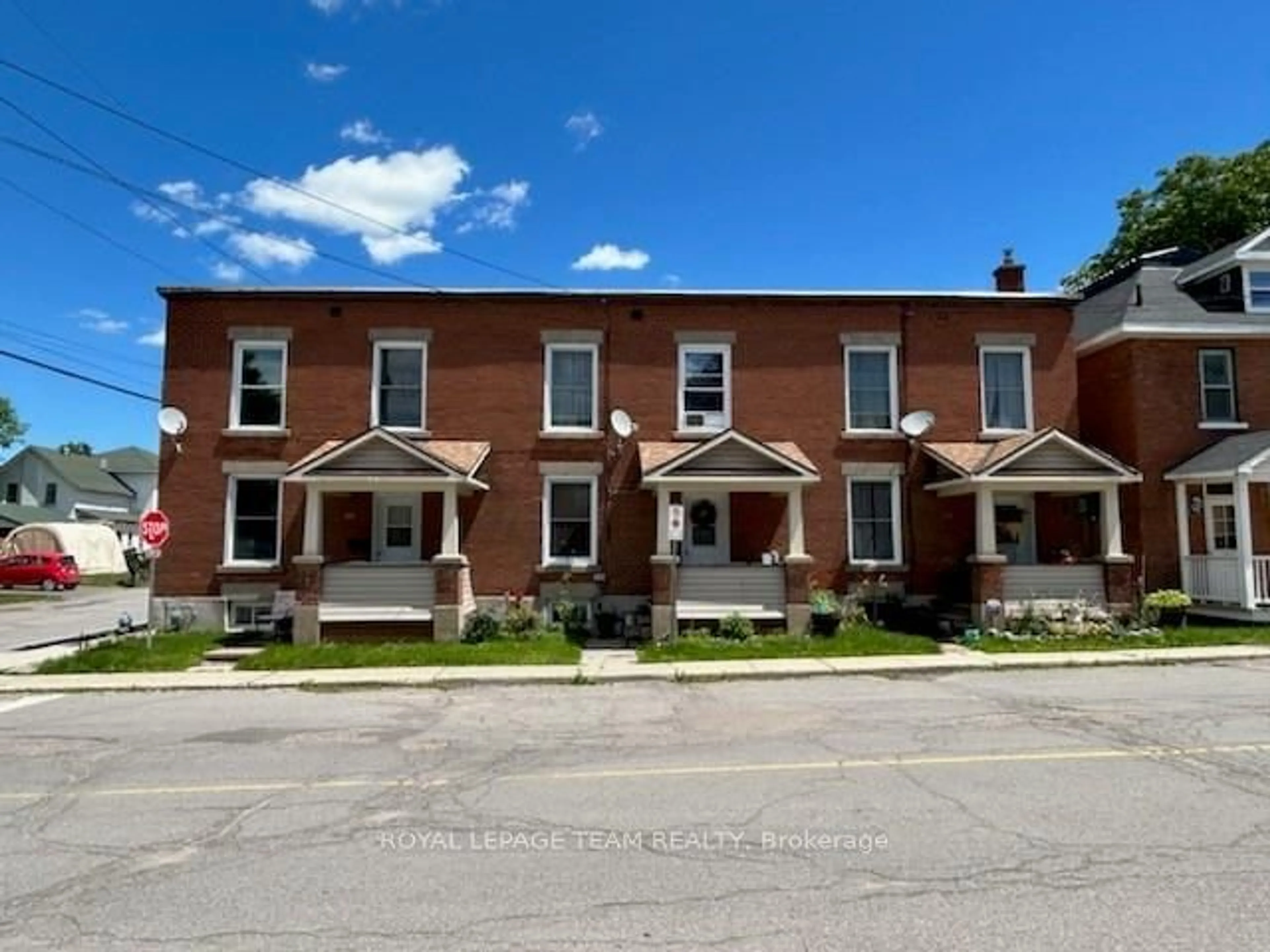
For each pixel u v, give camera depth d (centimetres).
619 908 468
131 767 821
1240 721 948
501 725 1012
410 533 1917
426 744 907
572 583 1905
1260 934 422
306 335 1958
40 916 470
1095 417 2184
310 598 1717
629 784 727
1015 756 801
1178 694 1150
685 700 1187
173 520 1903
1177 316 2034
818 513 1950
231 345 1953
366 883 511
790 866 526
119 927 454
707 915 456
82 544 5122
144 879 523
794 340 1997
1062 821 603
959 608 1866
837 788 698
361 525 1895
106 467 7162
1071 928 431
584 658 1573
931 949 411
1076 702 1100
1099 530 1975
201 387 1939
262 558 1919
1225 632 1714
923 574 1941
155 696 1284
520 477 1936
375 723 1037
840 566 1938
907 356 2000
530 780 746
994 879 498
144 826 629
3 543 4888
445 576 1741
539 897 485
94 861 557
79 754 881
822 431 1975
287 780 761
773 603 1777
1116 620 1772
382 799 694
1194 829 582
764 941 423
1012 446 1841
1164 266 2366
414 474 1741
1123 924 434
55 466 6294
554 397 1978
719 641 1683
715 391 1984
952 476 1877
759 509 1927
